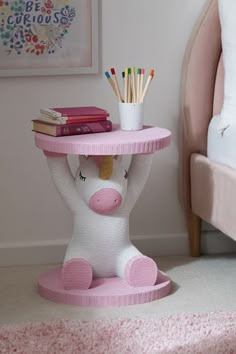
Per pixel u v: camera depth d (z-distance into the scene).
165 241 2.83
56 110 2.43
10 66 2.65
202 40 2.70
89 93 2.73
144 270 2.41
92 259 2.43
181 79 2.76
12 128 2.70
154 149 2.35
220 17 2.65
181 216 2.84
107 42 2.71
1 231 2.74
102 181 2.38
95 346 2.05
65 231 2.78
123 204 2.44
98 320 2.20
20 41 2.65
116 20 2.71
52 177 2.43
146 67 2.75
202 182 2.65
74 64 2.69
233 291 2.47
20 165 2.72
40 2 2.64
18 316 2.28
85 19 2.68
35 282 2.56
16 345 2.05
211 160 2.65
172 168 2.81
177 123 2.79
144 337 2.10
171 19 2.74
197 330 2.13
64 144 2.30
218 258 2.80
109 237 2.43
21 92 2.69
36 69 2.67
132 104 2.45
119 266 2.45
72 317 2.27
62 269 2.40
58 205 2.76
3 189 2.72
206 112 2.73
